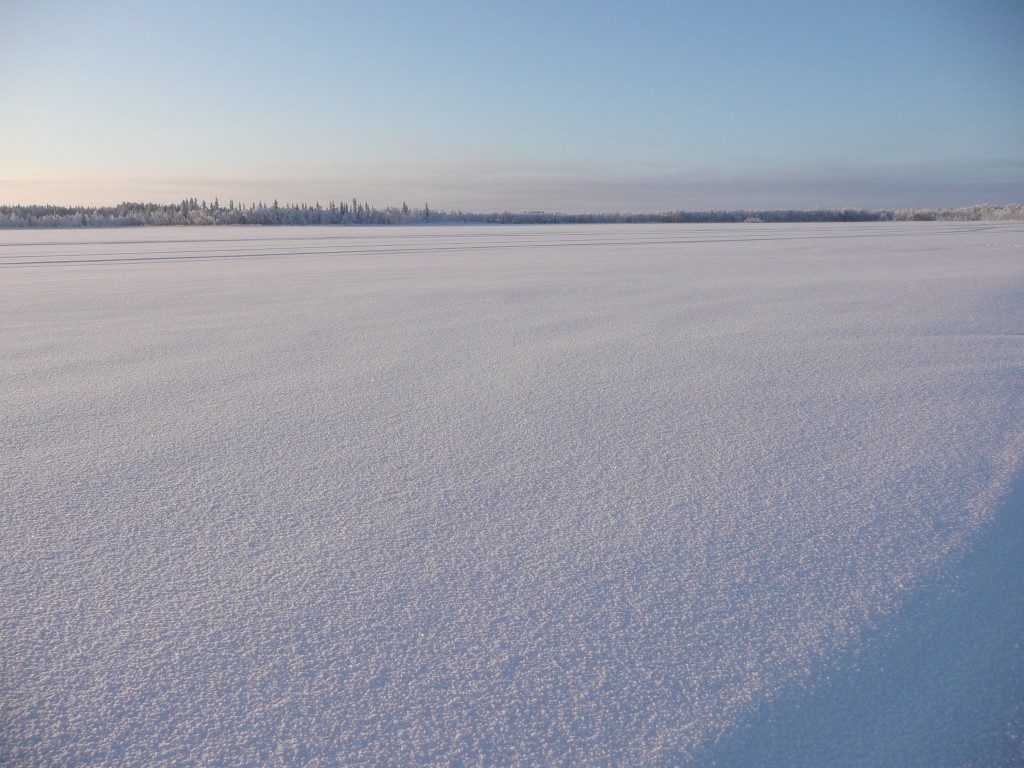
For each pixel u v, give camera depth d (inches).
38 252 711.1
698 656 56.2
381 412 123.6
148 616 62.4
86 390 140.6
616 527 78.6
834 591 65.4
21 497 87.8
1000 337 182.9
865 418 117.0
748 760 46.1
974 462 96.3
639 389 137.4
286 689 53.0
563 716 50.0
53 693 52.8
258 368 159.6
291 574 69.3
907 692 52.2
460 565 70.7
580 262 501.4
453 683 53.4
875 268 403.9
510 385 141.6
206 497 87.8
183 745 47.8
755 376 146.9
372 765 45.9
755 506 83.7
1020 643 57.5
